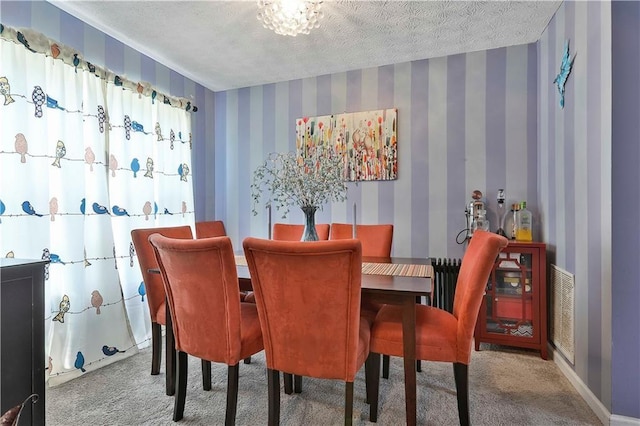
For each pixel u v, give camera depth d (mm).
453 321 1632
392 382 2031
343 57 3039
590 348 1766
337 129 3352
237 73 3383
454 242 3016
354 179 3279
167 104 3092
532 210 2803
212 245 1415
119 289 2502
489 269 1434
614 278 1543
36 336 1286
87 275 2322
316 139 3422
